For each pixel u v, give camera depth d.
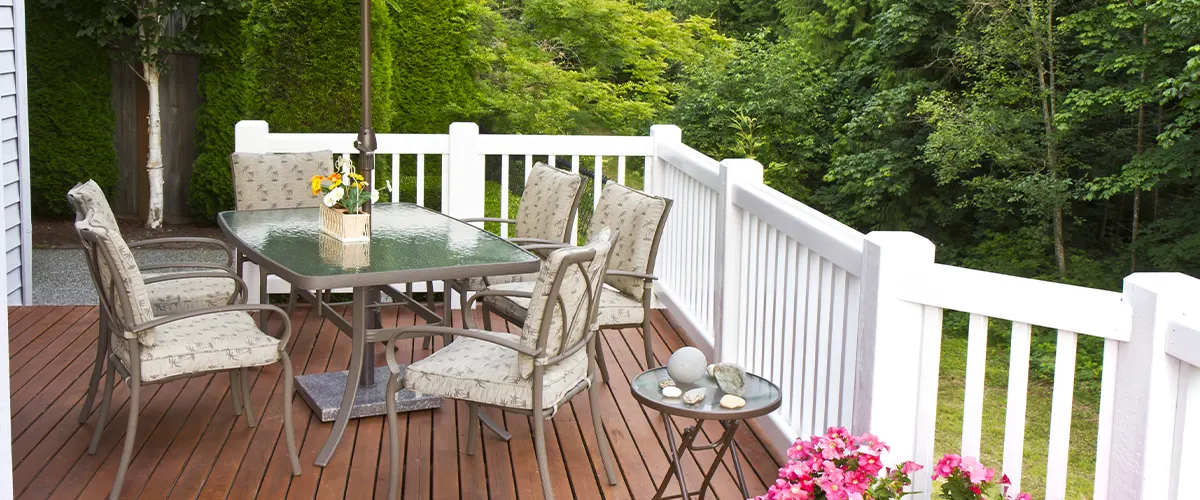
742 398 2.57
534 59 12.38
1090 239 12.36
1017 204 12.44
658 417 3.75
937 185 13.32
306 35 8.10
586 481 3.18
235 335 3.17
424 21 11.01
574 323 2.92
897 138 13.41
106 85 9.80
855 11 14.27
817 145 14.70
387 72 8.54
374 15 8.36
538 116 12.05
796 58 14.66
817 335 3.14
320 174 4.70
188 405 3.78
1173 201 11.66
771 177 14.45
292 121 8.17
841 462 2.15
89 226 2.87
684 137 14.81
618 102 12.62
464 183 5.24
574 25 12.45
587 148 5.37
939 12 12.95
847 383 2.86
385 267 3.17
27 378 4.05
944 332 10.80
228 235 3.74
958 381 9.41
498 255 3.41
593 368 3.19
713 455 3.39
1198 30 9.56
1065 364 2.05
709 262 4.50
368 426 3.61
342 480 3.16
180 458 3.29
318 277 3.01
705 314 4.57
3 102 5.40
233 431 3.54
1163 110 11.27
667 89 13.82
